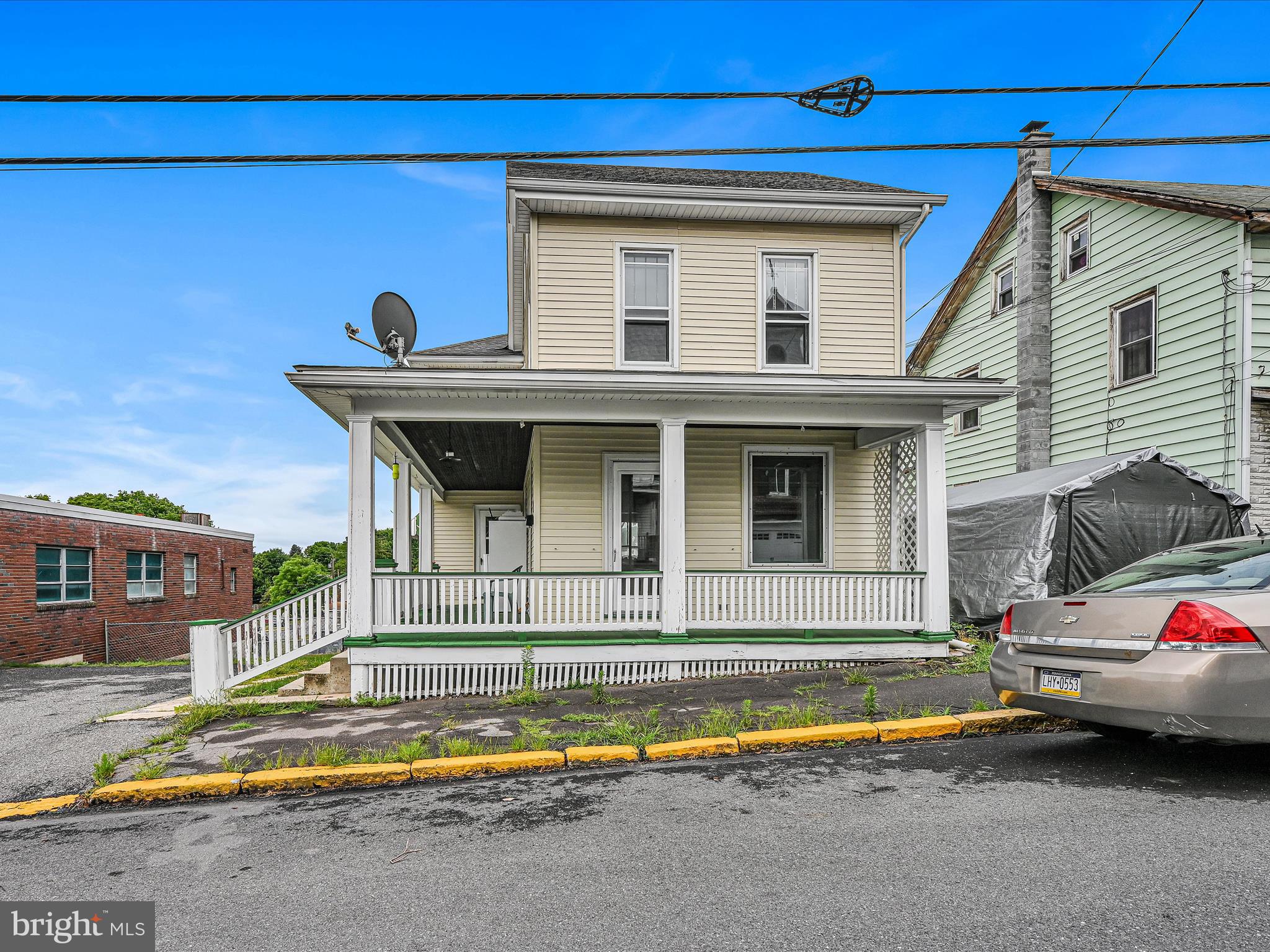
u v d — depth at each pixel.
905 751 5.53
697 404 9.09
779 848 3.79
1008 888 3.25
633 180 11.12
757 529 10.99
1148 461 10.63
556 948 2.91
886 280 11.04
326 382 8.13
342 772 5.35
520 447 12.47
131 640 19.45
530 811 4.56
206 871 3.84
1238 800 4.20
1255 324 10.88
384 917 3.22
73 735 7.18
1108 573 10.33
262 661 8.51
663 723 6.53
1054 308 14.89
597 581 9.22
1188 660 4.16
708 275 10.80
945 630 9.31
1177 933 2.85
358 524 8.65
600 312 10.61
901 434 10.09
